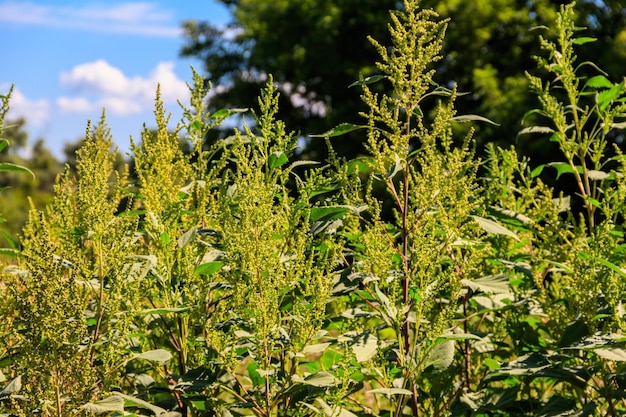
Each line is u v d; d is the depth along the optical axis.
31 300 3.00
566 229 4.08
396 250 3.41
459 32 21.75
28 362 2.78
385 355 3.36
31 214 3.91
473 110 21.64
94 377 2.91
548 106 4.12
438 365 3.11
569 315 3.73
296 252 3.25
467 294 4.12
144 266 3.32
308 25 23.16
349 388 3.46
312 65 22.30
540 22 21.72
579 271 3.37
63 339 2.79
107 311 3.01
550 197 4.08
